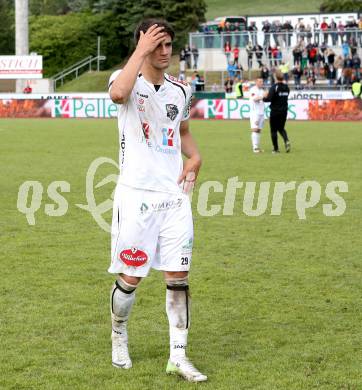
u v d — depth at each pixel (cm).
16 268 2408
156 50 1541
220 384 1498
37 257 2562
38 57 14088
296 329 1838
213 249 2708
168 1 18538
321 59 12862
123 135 1584
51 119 11575
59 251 2658
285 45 13488
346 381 1509
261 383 1502
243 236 2938
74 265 2453
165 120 1574
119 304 1580
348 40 13075
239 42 13812
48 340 1744
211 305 2028
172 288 1573
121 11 19750
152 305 2030
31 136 7788
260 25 15275
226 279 2294
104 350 1688
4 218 3278
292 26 14388
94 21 19838
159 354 1672
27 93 13075
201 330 1827
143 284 2238
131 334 1800
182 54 14262
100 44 19675
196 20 18575
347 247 2747
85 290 2159
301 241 2848
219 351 1684
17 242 2797
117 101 1520
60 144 6825
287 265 2477
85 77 17538
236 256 2602
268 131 8688
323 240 2866
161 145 1578
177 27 18538
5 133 8244
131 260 1568
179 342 1556
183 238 1568
